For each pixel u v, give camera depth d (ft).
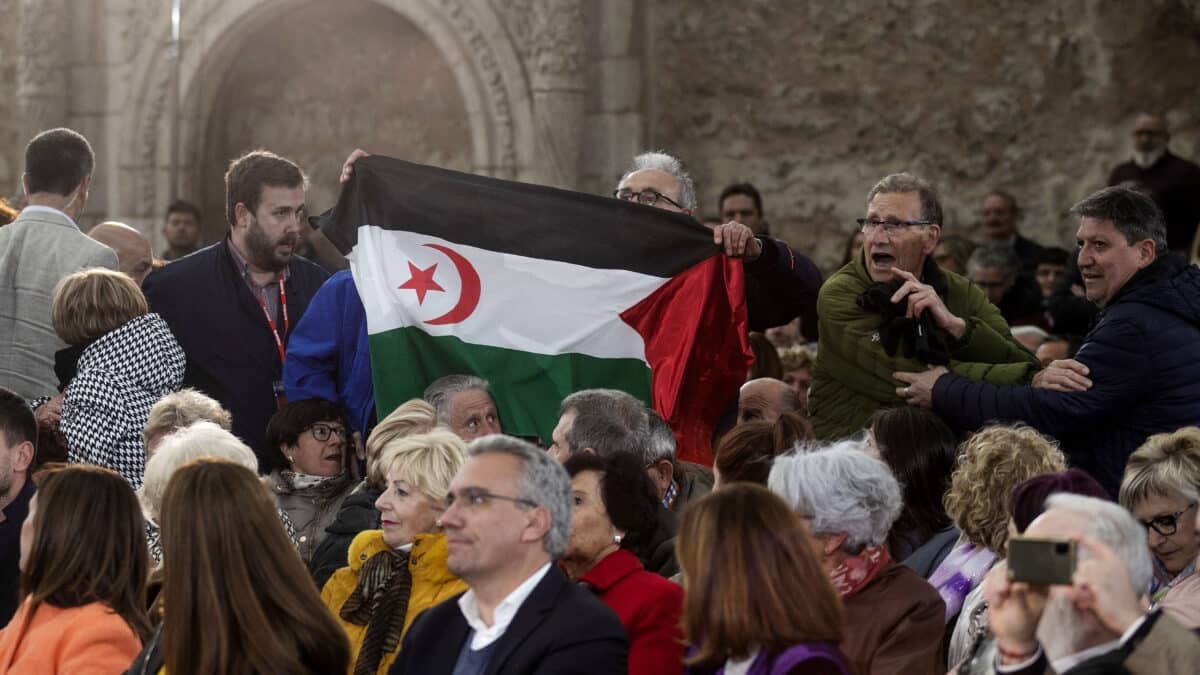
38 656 14.89
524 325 23.07
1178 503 16.30
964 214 45.06
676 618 14.98
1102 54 43.83
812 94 46.14
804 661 12.51
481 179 23.63
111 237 27.07
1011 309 35.96
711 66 46.70
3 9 48.80
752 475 17.90
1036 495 13.88
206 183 48.11
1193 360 19.92
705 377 23.26
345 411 22.25
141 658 14.55
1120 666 11.37
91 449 21.67
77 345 22.53
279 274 24.40
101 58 47.39
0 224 27.02
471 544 13.94
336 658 14.15
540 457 14.24
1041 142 44.68
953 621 16.55
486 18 45.19
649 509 16.02
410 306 22.82
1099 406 20.01
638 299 23.22
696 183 46.73
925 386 20.70
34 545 15.30
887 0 45.60
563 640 13.66
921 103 45.50
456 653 14.12
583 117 45.47
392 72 47.85
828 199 46.03
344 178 23.63
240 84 48.65
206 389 23.90
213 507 13.89
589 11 45.80
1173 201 41.06
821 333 22.11
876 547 15.15
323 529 21.02
